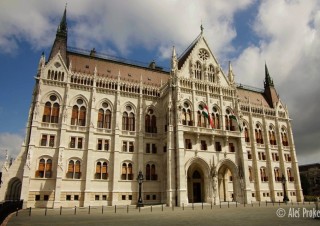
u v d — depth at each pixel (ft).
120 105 201.67
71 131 179.93
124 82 208.44
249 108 260.62
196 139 196.03
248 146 247.29
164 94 213.46
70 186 168.96
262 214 113.70
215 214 114.83
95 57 223.92
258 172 241.55
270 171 249.55
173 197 174.40
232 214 114.32
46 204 159.74
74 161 175.42
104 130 190.19
